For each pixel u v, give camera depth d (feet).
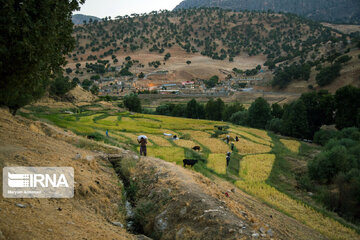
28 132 50.06
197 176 51.42
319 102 223.92
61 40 40.34
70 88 272.92
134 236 26.99
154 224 32.89
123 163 51.26
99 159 52.95
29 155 33.32
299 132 220.64
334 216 69.10
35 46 28.07
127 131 143.54
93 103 285.84
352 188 87.20
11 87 29.66
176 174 45.60
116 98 458.50
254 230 29.60
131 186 42.73
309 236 47.24
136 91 651.25
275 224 44.34
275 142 181.57
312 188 98.94
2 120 51.26
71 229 20.51
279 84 639.76
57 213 22.93
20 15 25.68
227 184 76.69
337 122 203.41
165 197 36.50
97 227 24.08
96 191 33.76
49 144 46.98
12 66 27.12
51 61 39.73
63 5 33.65
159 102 506.48
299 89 574.15
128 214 35.04
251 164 110.63
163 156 90.68
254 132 212.43
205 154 115.44
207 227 28.71
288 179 102.42
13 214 18.42
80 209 27.14
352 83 463.01
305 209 70.03
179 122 216.54
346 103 195.62
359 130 168.35
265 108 260.21
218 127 197.16
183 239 28.32
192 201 33.91
